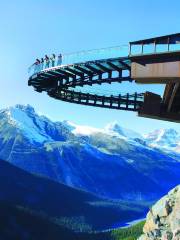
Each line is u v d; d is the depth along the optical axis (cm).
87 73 5816
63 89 6725
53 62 5862
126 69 5428
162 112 5603
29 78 6506
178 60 4300
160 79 4384
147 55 4391
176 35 4303
